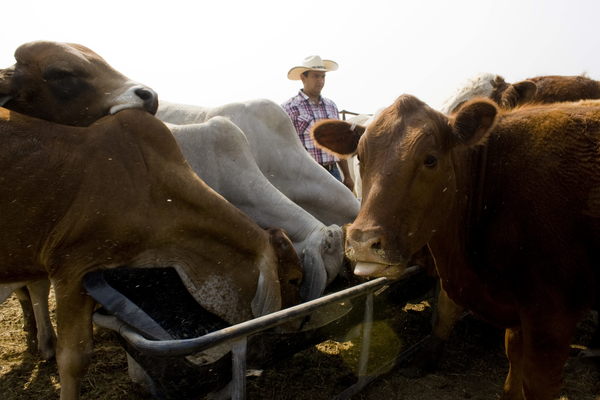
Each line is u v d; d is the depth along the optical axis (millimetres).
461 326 4512
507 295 2590
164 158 2645
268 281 2887
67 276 2463
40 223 2404
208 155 3510
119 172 2488
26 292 3855
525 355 2492
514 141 2510
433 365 3736
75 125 2693
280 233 3086
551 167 2371
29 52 2631
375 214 2121
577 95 4379
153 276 2820
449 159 2340
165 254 2648
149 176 2570
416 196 2176
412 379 3639
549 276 2365
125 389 3352
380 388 3500
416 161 2156
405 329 4371
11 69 2619
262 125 4188
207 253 2742
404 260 2166
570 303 2381
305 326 3098
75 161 2418
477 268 2656
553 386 2447
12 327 4438
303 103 6172
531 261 2395
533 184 2393
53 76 2623
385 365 3559
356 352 3977
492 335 4355
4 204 2320
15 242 2410
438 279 3770
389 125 2252
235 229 2779
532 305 2434
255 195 3553
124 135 2568
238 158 3600
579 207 2295
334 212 4336
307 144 6117
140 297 2771
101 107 2705
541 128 2469
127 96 2682
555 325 2391
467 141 2260
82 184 2420
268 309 2889
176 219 2619
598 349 3900
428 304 4984
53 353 3805
